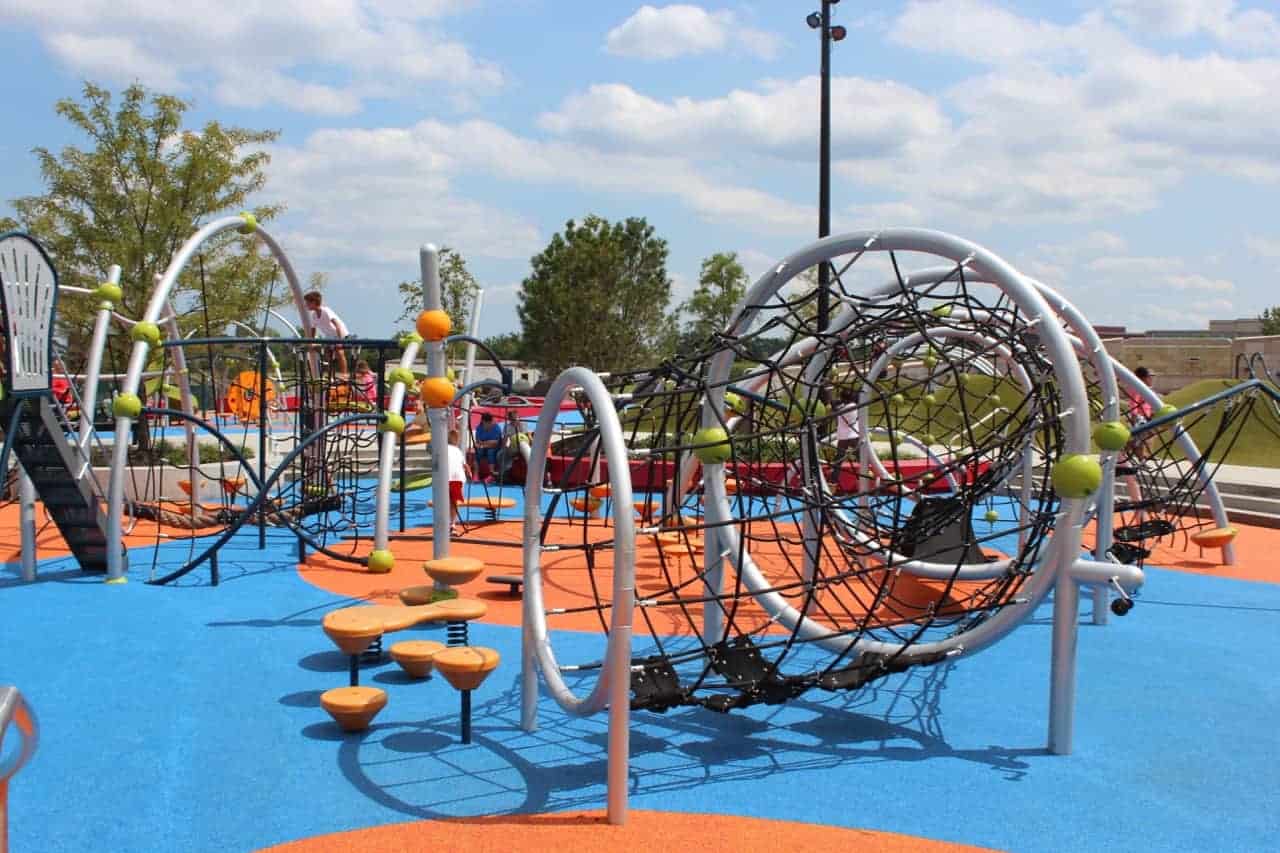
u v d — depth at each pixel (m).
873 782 5.02
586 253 43.31
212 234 11.30
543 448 5.41
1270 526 14.66
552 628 8.14
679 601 5.19
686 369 6.75
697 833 4.34
